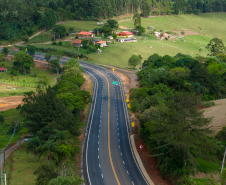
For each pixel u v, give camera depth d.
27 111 76.19
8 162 64.69
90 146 78.75
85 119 99.69
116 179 60.72
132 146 79.56
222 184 43.81
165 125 58.09
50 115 73.31
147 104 84.94
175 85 109.69
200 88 109.31
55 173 50.00
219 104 104.44
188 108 57.34
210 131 56.53
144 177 62.06
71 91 99.94
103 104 115.06
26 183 53.03
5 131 92.25
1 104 121.88
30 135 76.50
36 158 68.12
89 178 60.81
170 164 60.94
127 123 96.94
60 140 60.94
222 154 60.72
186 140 53.75
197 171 56.56
